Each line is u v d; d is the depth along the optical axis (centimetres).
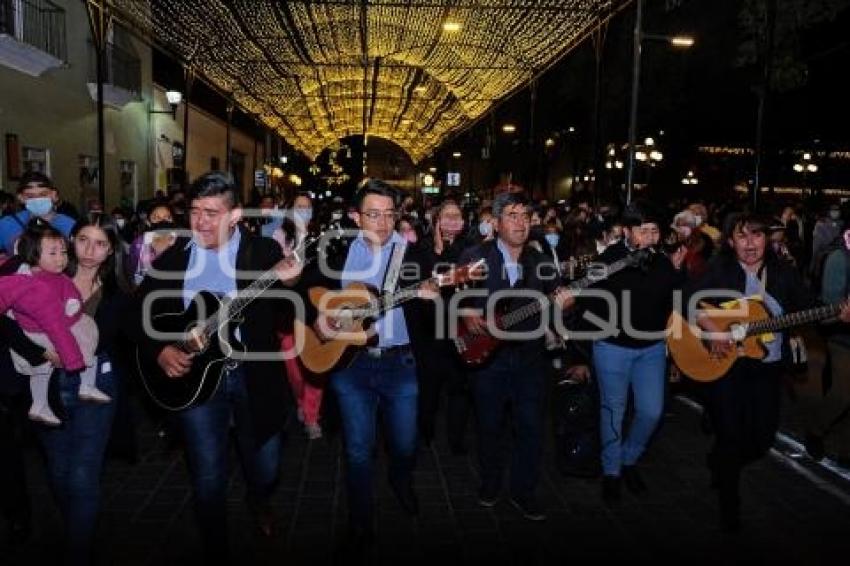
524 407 476
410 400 437
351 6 1553
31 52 1401
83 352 365
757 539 464
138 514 488
